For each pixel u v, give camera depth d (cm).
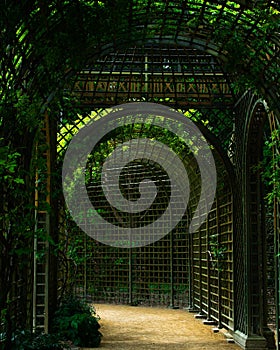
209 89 788
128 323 936
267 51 516
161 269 1234
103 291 1278
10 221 419
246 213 730
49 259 686
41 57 452
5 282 424
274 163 525
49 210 439
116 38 543
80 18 442
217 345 728
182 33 568
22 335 480
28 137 499
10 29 384
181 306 1189
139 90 803
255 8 475
